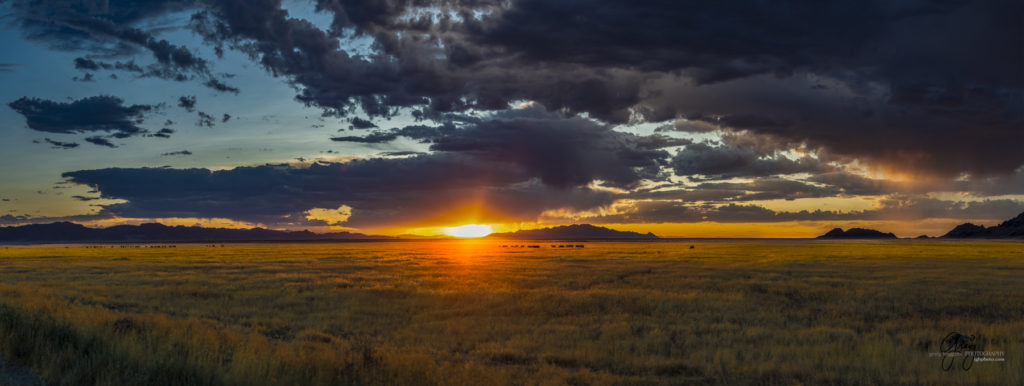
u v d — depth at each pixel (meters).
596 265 54.53
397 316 21.47
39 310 13.95
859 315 21.39
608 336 17.09
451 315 21.70
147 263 58.22
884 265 51.72
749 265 52.69
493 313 22.05
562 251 107.25
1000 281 34.19
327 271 45.75
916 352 14.50
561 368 13.22
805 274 40.84
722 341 16.44
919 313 21.94
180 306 23.55
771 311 22.39
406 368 11.45
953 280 34.94
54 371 8.94
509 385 11.47
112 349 10.06
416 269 48.72
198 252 101.81
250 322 19.64
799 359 13.91
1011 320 20.52
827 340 16.48
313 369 10.85
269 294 27.75
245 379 9.51
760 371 12.80
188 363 9.79
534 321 20.17
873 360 13.48
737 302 24.92
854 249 110.62
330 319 20.53
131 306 23.58
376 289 30.33
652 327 18.69
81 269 47.47
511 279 37.56
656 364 13.54
